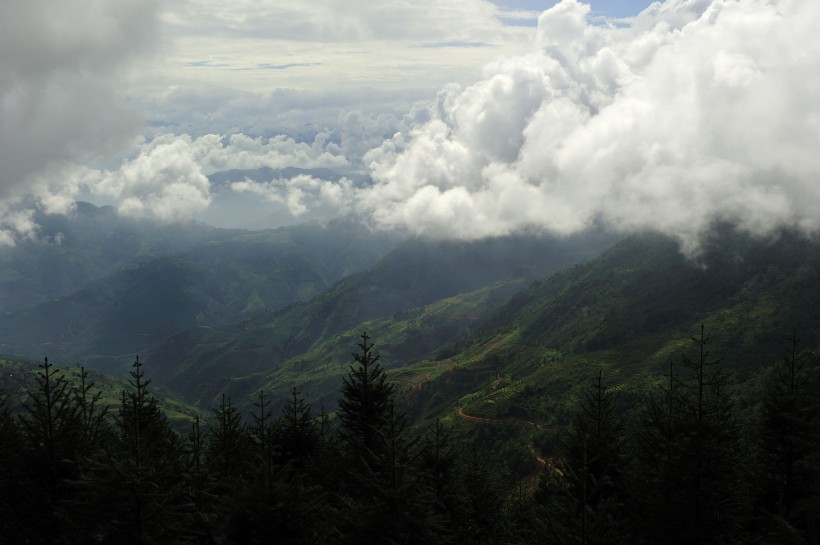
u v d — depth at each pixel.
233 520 36.69
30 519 40.12
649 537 44.19
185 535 39.31
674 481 42.75
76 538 36.72
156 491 35.19
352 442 55.38
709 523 42.09
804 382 50.50
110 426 50.03
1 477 40.78
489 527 58.16
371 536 37.38
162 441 59.53
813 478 46.81
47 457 41.00
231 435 59.41
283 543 36.16
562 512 40.69
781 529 36.97
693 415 43.03
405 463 39.09
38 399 42.16
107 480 33.94
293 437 59.19
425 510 38.84
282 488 37.25
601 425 49.31
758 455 52.25
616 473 48.84
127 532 34.56
